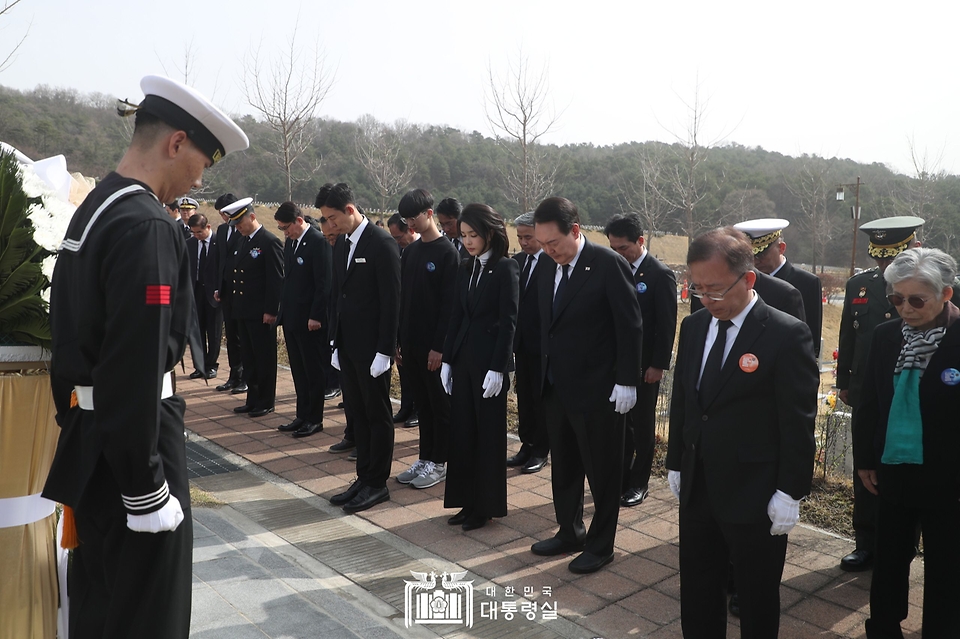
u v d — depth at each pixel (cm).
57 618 240
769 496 262
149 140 211
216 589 351
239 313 698
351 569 389
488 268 444
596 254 378
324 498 502
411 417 693
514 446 623
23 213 221
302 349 645
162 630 210
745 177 5344
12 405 220
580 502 414
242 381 824
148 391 191
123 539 206
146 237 195
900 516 304
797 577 381
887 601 309
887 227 401
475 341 443
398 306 470
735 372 266
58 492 206
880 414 314
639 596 362
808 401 257
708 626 286
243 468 564
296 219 641
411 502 495
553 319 387
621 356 371
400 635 317
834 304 2808
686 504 284
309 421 654
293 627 317
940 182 3856
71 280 201
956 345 288
